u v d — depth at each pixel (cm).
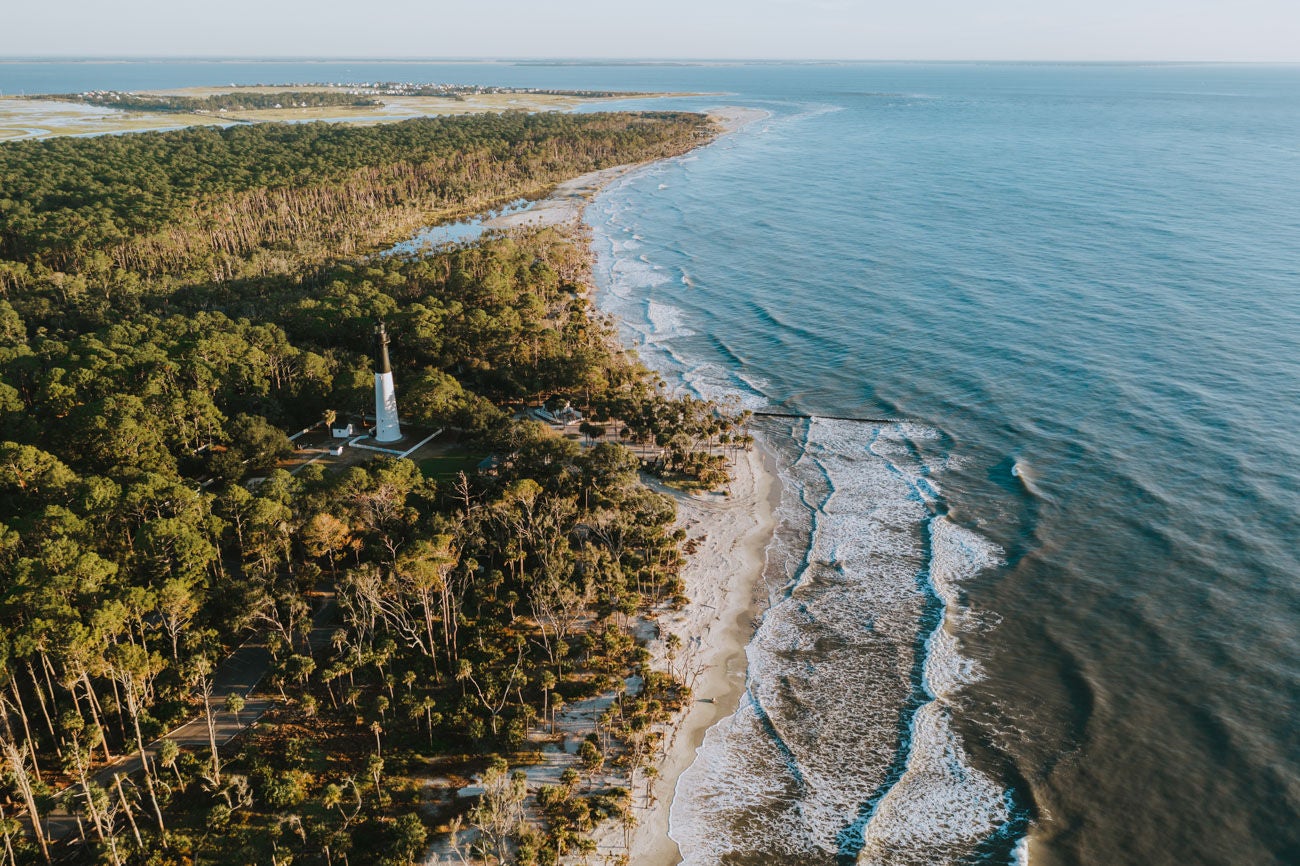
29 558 6384
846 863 5388
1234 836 5466
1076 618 7538
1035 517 9031
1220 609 7531
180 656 6544
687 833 5578
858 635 7462
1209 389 11538
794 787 5956
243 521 7775
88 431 8869
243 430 9525
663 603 7900
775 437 11075
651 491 9312
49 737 5900
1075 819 5634
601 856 5366
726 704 6719
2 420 9500
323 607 7462
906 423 11262
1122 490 9400
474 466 9725
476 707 6438
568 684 6788
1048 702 6631
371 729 6212
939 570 8288
